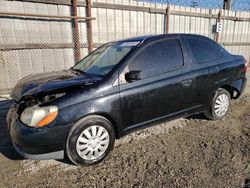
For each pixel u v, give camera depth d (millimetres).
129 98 3113
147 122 3398
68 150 2852
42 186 2617
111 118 3051
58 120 2691
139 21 8195
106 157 3178
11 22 6055
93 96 2889
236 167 2865
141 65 3268
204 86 3887
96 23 7324
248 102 5789
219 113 4371
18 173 2871
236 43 11578
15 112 2916
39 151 2691
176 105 3621
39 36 6516
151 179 2682
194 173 2762
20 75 6469
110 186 2584
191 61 3754
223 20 10742
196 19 9781
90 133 2938
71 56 7133
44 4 6387
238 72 4406
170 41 3631
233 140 3615
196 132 3936
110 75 3055
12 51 6223
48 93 2826
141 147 3445
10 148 3512
